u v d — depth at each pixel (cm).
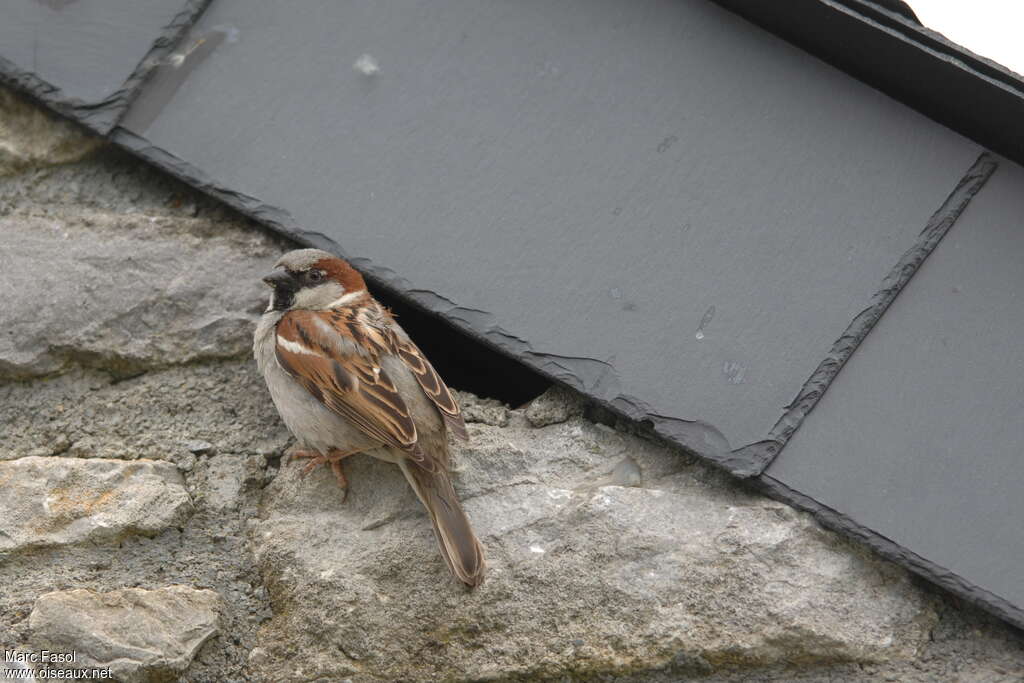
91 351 739
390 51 796
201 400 743
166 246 770
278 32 803
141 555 682
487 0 805
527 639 666
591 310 723
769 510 675
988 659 650
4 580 664
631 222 742
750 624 655
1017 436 670
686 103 764
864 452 675
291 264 744
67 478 693
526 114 774
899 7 729
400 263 747
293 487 719
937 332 696
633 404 699
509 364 878
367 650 668
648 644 657
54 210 778
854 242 719
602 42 786
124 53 788
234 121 782
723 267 723
